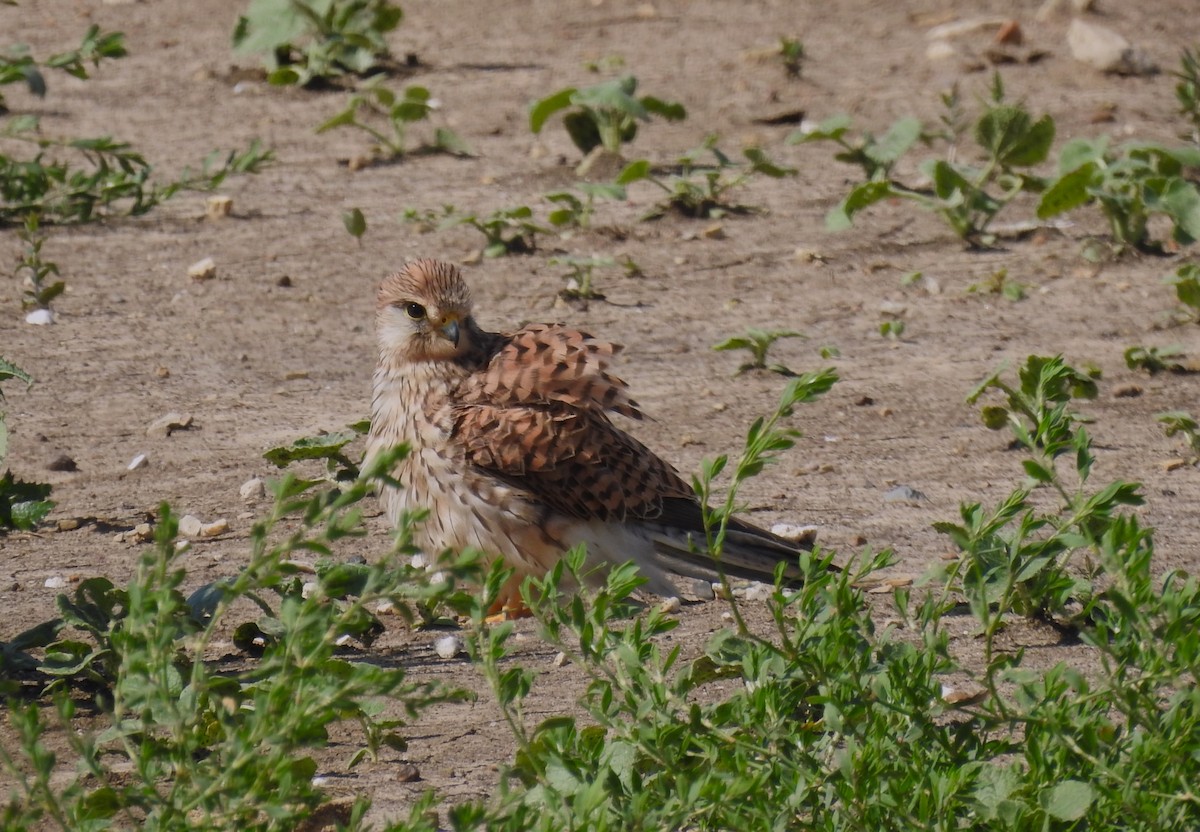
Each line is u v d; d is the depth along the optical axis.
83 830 5.43
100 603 7.80
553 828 5.31
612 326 14.30
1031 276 15.54
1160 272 15.55
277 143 19.39
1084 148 16.62
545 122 20.44
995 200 17.09
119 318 14.23
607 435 9.55
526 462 9.37
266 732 5.20
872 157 17.84
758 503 10.76
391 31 23.92
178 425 11.98
